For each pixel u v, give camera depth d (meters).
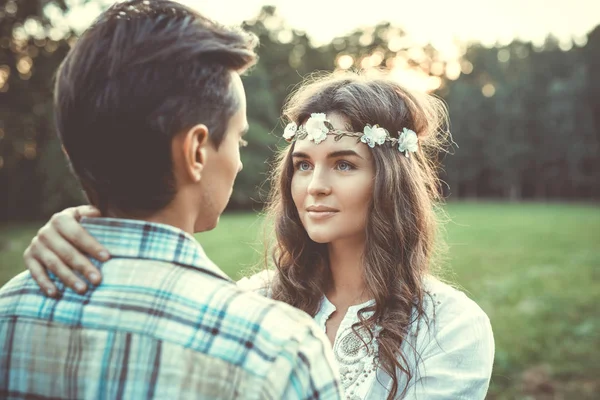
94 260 0.95
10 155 26.11
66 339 0.91
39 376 0.92
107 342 0.89
